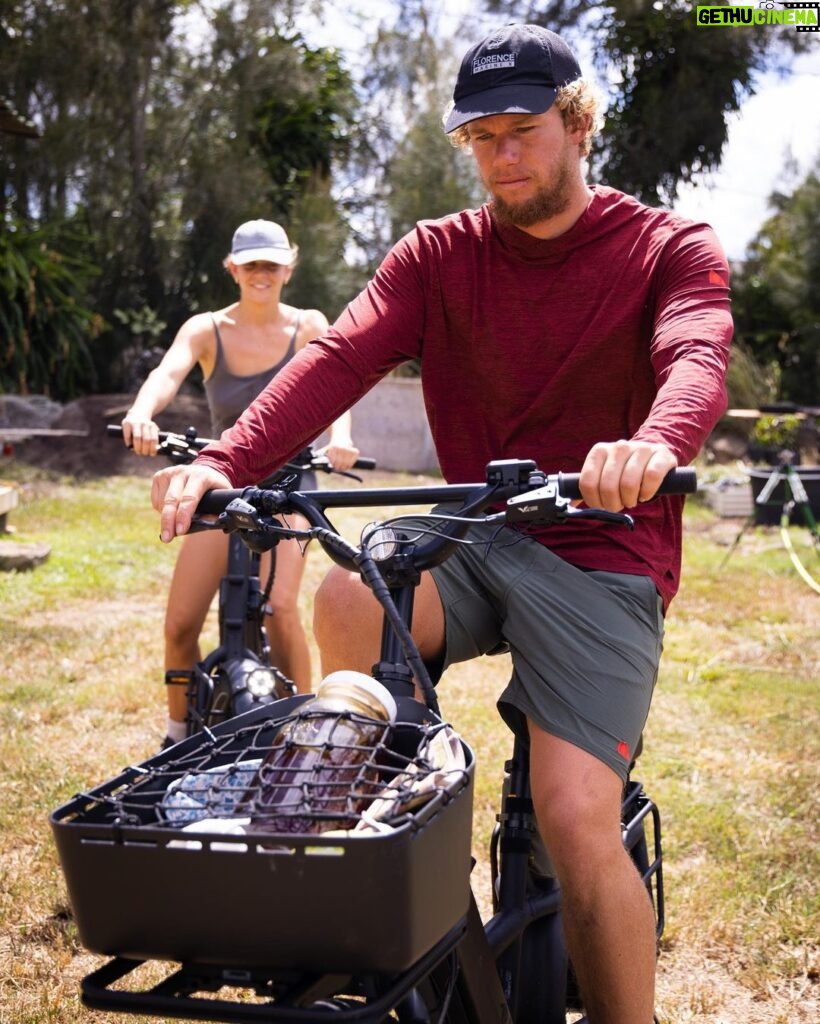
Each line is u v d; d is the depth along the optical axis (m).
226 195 17.92
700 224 2.13
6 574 7.86
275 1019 1.31
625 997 1.83
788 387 22.08
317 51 21.86
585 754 1.91
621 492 1.59
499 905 2.15
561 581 2.03
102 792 1.47
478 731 4.87
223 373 3.87
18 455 13.76
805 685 5.98
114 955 1.40
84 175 17.88
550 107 2.02
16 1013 2.76
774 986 3.07
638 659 1.99
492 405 2.21
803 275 22.34
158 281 18.23
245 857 1.30
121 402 14.82
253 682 3.13
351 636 1.98
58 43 17.14
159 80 18.44
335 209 20.45
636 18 20.36
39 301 16.44
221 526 1.74
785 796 4.30
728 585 8.90
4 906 3.25
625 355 2.12
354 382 2.18
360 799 1.41
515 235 2.13
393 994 1.35
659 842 2.53
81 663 5.85
